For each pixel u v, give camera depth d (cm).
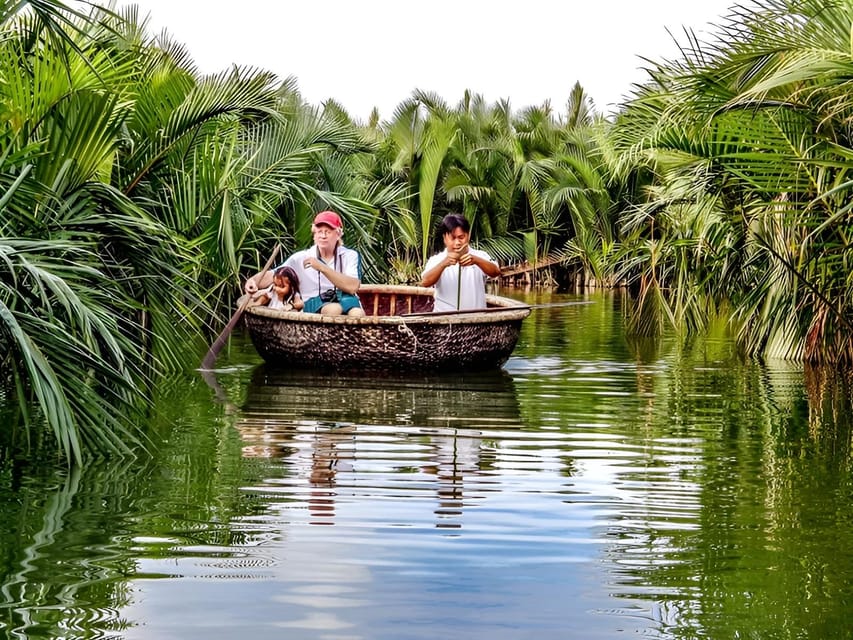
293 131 1412
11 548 402
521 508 469
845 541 426
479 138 2848
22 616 334
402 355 919
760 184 937
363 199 1581
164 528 431
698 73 920
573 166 2436
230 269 1105
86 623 329
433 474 531
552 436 639
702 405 768
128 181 884
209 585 365
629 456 584
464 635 327
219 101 917
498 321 934
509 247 2741
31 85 696
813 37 863
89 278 621
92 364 556
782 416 722
